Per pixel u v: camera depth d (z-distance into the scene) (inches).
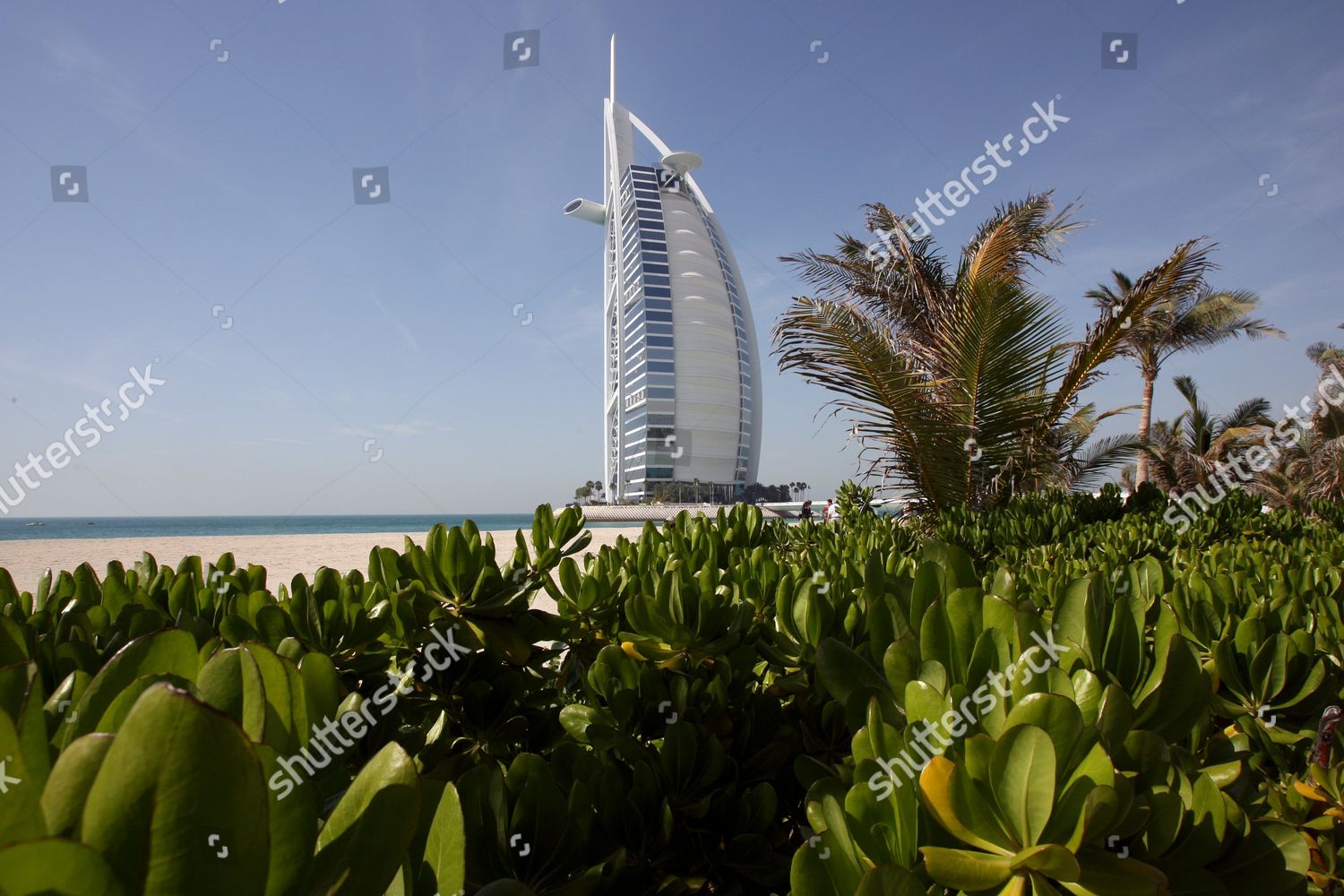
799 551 166.1
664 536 131.0
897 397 287.9
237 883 19.9
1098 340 290.0
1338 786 52.0
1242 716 62.6
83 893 17.9
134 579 85.9
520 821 44.9
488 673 77.0
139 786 18.8
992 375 285.9
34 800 19.5
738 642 75.6
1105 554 138.5
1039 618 45.3
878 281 375.9
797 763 51.9
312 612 66.2
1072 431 479.5
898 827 35.2
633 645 74.0
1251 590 84.6
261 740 25.3
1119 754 37.8
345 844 24.7
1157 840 35.3
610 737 65.4
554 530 92.4
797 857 33.4
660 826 56.3
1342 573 94.6
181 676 28.3
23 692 27.7
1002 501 305.1
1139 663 47.3
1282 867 37.3
